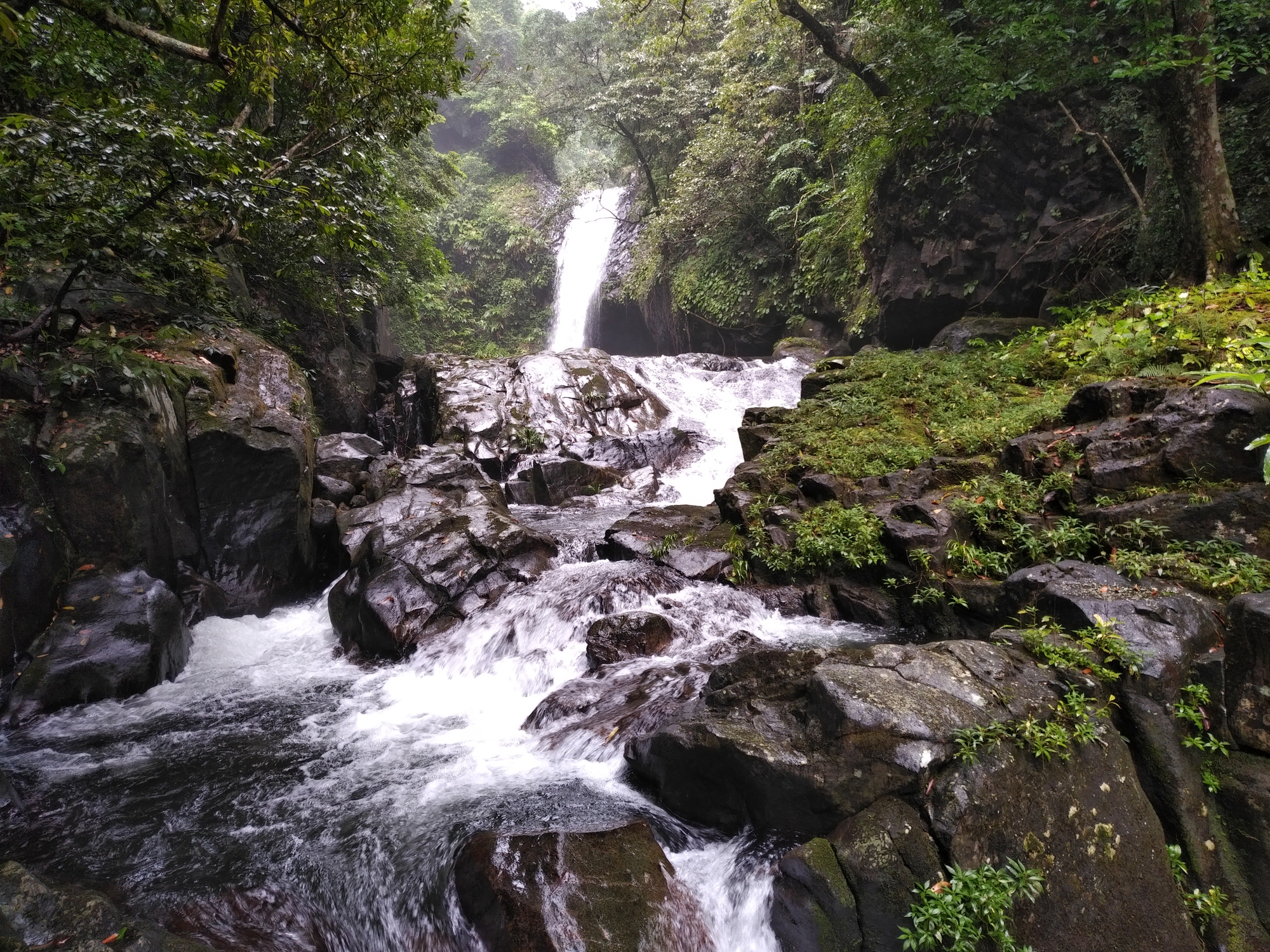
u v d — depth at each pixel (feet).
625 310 83.87
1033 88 29.55
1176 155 27.07
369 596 21.35
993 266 40.34
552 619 20.29
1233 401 15.65
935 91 31.83
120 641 18.29
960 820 9.70
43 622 17.87
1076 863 10.16
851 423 27.30
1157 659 11.87
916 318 45.37
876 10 38.73
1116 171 34.22
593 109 73.36
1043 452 19.20
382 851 12.16
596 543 26.18
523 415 41.63
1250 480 15.16
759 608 20.16
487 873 10.66
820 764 10.63
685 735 12.21
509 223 100.48
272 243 35.37
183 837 12.67
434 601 21.76
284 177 28.17
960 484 20.89
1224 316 22.22
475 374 44.88
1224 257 26.32
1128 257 33.01
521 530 24.11
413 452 36.37
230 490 23.58
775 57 60.29
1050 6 28.14
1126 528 15.67
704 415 44.86
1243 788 11.19
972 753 10.11
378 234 42.04
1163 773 11.36
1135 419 17.69
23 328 19.93
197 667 20.31
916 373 29.78
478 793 13.66
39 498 18.20
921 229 43.83
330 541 27.45
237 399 26.30
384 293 47.14
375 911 11.28
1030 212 38.17
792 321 59.88
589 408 42.86
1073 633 13.06
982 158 39.68
